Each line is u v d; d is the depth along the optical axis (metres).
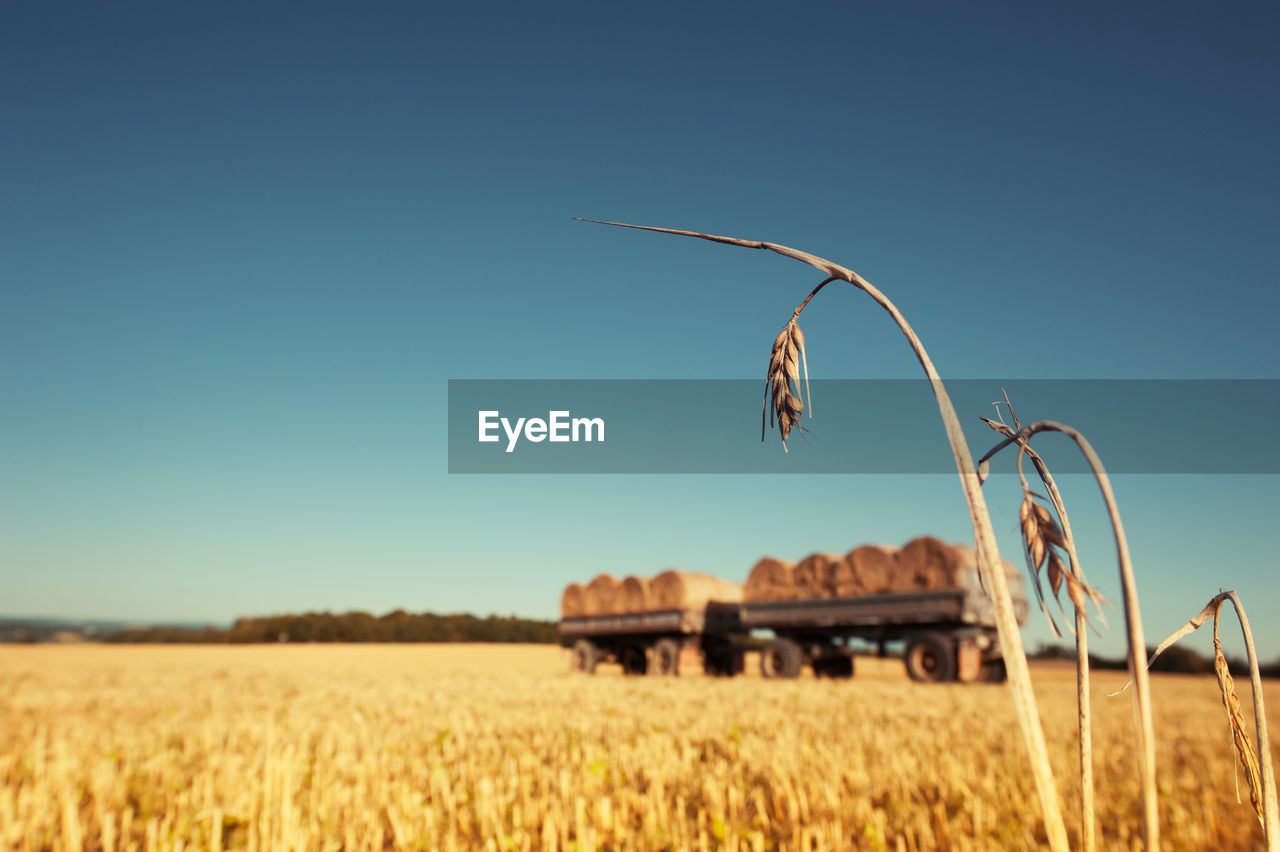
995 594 1.23
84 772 5.50
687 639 20.86
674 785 5.28
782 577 18.30
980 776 5.26
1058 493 1.25
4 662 25.00
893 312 1.31
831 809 4.50
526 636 52.44
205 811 3.95
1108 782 5.07
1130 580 1.10
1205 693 14.93
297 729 7.98
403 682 16.27
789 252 1.41
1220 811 4.43
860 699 11.31
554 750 6.55
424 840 3.97
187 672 19.92
